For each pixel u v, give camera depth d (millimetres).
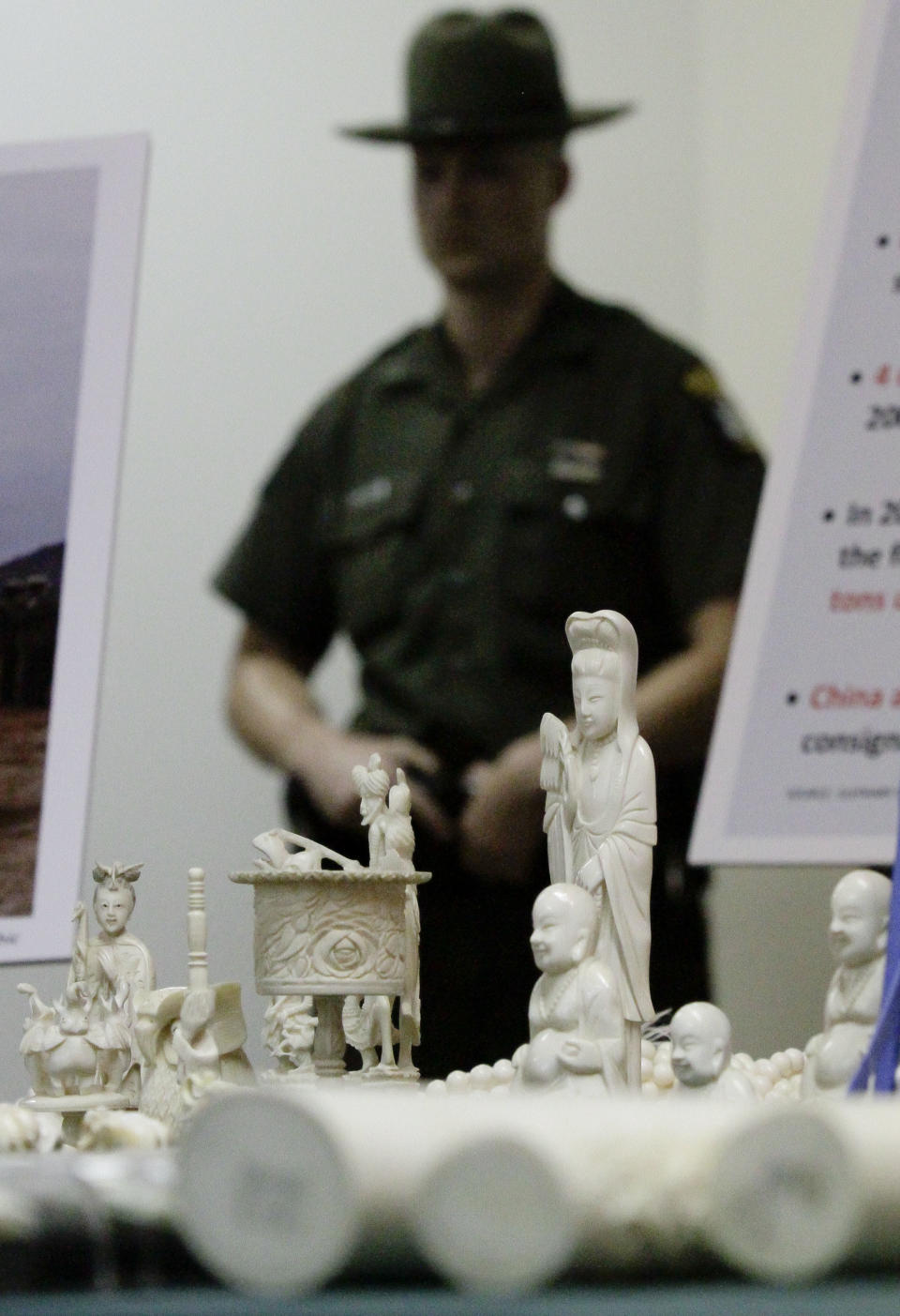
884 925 4785
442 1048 10422
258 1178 2260
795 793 10031
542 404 11008
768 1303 2254
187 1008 5305
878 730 10047
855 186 9977
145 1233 2471
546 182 11062
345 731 10945
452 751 10742
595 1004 4875
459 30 11031
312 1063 6129
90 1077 5711
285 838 5930
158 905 10586
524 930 10508
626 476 10984
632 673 5371
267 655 11047
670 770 10883
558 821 5387
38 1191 2477
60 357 7777
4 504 7637
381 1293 2312
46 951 7320
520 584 10852
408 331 11125
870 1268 2441
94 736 7520
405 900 6008
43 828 7438
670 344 11102
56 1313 2305
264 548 11117
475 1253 2246
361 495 11062
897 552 10109
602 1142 2398
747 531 11008
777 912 10930
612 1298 2291
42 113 11211
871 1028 4746
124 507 11000
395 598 10938
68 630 7586
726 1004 10906
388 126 11125
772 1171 2342
